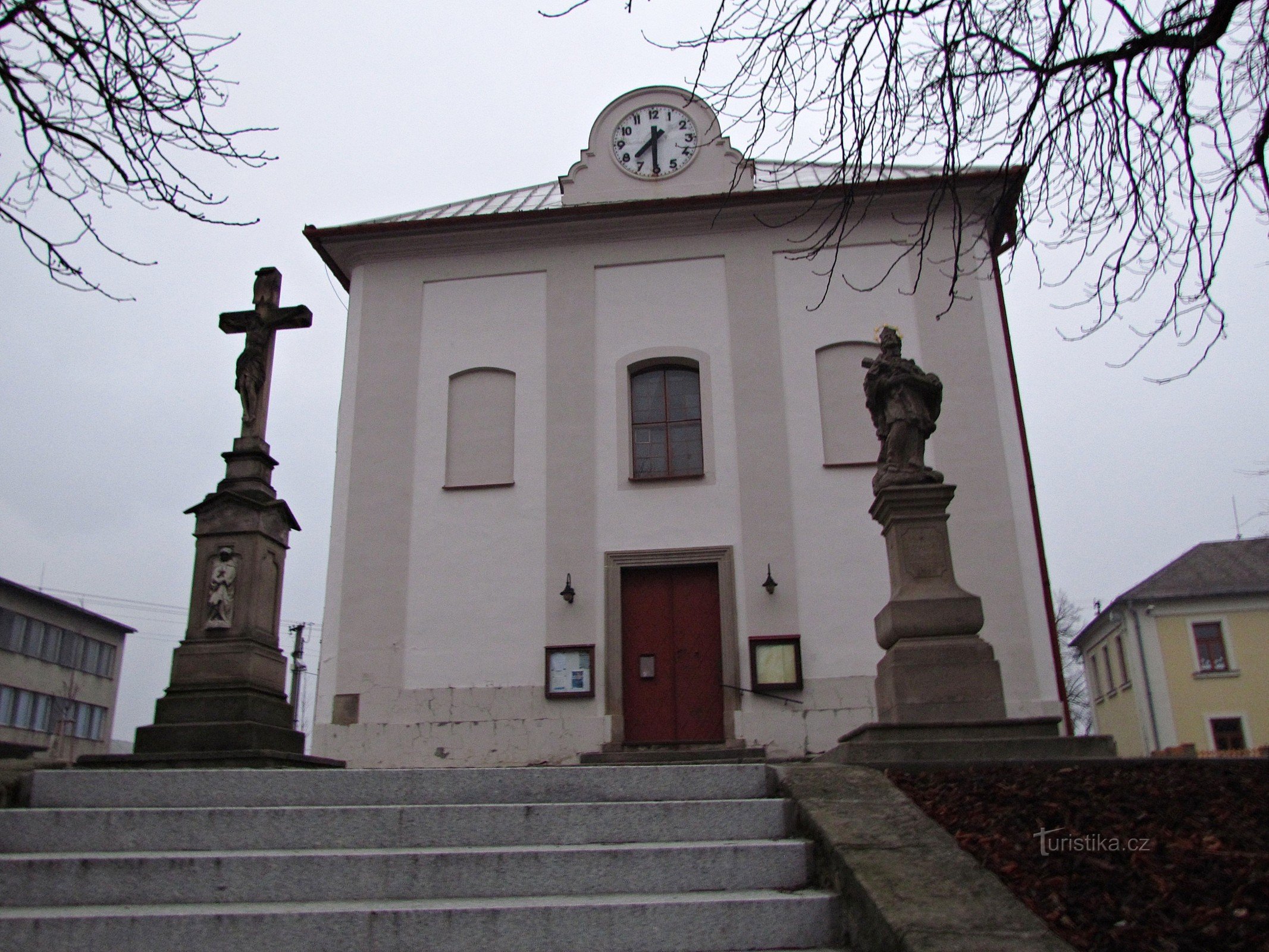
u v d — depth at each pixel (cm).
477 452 1433
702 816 520
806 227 1478
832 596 1306
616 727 1284
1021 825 504
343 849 506
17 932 412
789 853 475
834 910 430
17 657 3312
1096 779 589
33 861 461
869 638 1284
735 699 1279
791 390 1400
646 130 1594
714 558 1337
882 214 1468
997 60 654
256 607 876
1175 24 626
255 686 855
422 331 1494
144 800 573
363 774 573
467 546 1379
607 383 1437
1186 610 3086
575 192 1570
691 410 1441
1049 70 638
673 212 1480
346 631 1357
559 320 1472
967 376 1381
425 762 1292
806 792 534
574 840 514
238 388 961
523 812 516
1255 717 2950
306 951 416
